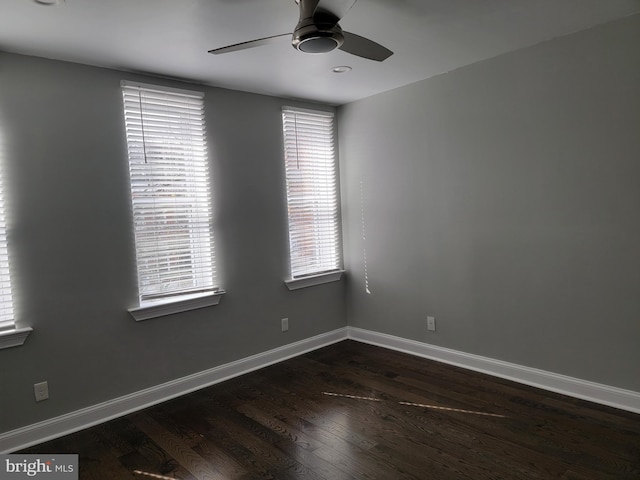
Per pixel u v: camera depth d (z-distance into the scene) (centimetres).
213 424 273
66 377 269
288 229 387
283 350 386
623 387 266
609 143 260
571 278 283
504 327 320
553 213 288
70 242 269
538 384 303
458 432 249
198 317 329
